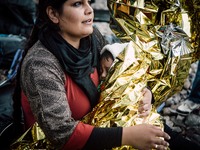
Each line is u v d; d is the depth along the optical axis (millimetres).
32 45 1615
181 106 2715
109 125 1525
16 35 3674
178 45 1763
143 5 1723
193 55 1965
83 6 1507
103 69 1716
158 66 1762
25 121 1679
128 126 1479
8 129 1762
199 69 2750
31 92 1433
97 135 1403
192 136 2436
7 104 2500
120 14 1772
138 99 1608
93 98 1598
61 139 1407
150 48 1771
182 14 1771
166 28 1767
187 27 1774
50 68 1438
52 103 1397
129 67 1655
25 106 1633
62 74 1501
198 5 1788
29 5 3678
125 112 1553
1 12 3711
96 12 4082
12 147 1633
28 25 3721
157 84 1758
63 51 1488
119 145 1413
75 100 1557
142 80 1683
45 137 1564
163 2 1719
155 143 1392
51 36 1508
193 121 2562
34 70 1420
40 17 1577
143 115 1626
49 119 1396
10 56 3266
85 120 1591
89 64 1608
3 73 3129
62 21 1514
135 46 1734
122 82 1608
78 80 1543
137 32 1779
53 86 1414
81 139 1401
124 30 1799
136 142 1400
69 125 1405
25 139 1612
